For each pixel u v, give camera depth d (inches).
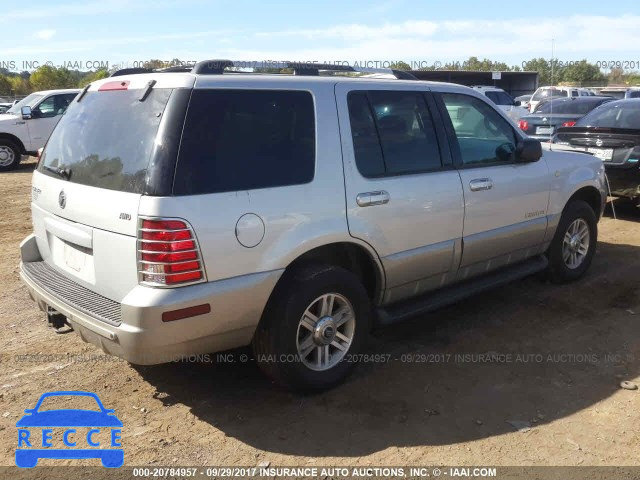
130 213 118.5
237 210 124.6
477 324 188.7
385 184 151.9
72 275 140.4
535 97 928.9
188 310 119.1
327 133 143.0
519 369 158.6
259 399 144.6
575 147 328.2
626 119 328.2
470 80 1121.4
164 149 119.3
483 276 193.2
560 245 215.8
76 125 146.5
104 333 122.4
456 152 173.0
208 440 128.2
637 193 307.1
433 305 170.9
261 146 131.6
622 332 181.3
